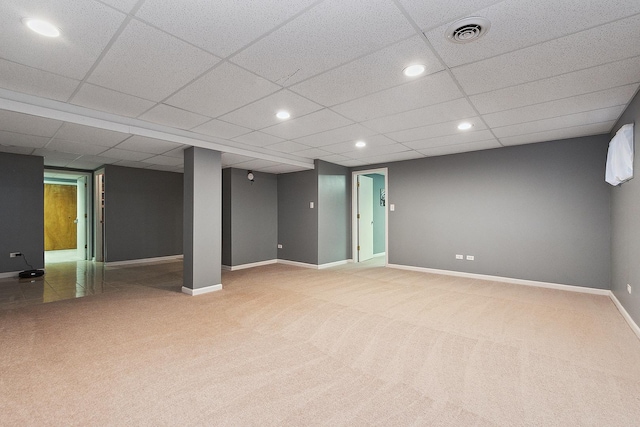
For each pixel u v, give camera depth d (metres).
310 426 1.62
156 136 3.74
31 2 1.56
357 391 1.93
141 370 2.17
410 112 3.30
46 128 3.30
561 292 4.28
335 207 6.63
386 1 1.59
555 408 1.76
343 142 4.66
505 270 4.92
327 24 1.79
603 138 4.16
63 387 1.95
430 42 1.98
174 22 1.76
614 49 2.05
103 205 6.86
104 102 3.00
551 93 2.79
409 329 2.94
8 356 2.37
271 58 2.18
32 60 2.18
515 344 2.61
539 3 1.60
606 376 2.10
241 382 2.02
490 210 5.07
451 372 2.16
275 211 6.98
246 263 6.34
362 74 2.43
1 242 5.20
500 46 2.03
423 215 5.83
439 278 5.23
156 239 7.27
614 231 3.81
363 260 7.20
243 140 4.54
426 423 1.64
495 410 1.75
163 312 3.43
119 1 1.57
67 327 2.96
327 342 2.65
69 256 8.08
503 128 3.91
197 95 2.84
